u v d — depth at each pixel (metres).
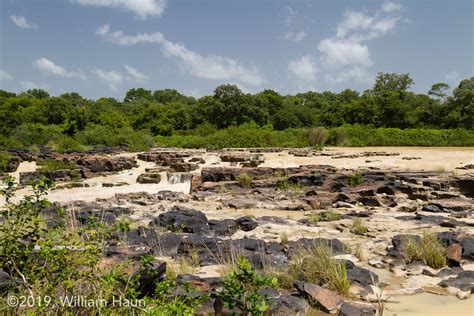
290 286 5.90
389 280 6.43
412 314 5.11
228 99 77.19
